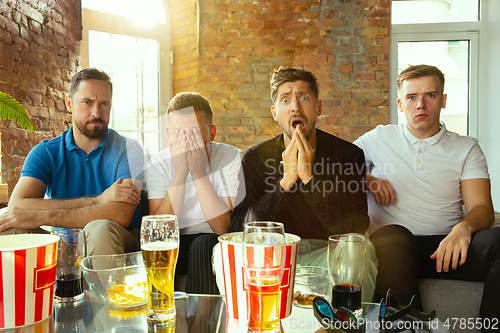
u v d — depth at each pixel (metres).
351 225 1.25
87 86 1.51
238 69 3.04
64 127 2.68
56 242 0.70
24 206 1.40
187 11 3.13
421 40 3.03
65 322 0.69
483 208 1.37
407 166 1.53
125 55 3.08
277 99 1.44
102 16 2.96
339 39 2.99
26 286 0.64
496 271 1.07
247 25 3.04
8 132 2.15
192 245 1.18
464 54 3.04
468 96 3.05
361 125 2.99
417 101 1.53
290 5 3.01
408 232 1.26
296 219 1.26
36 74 2.38
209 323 0.68
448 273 1.26
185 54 3.17
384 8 2.97
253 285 0.61
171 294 0.67
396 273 1.14
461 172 1.49
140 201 1.49
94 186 1.54
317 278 0.86
